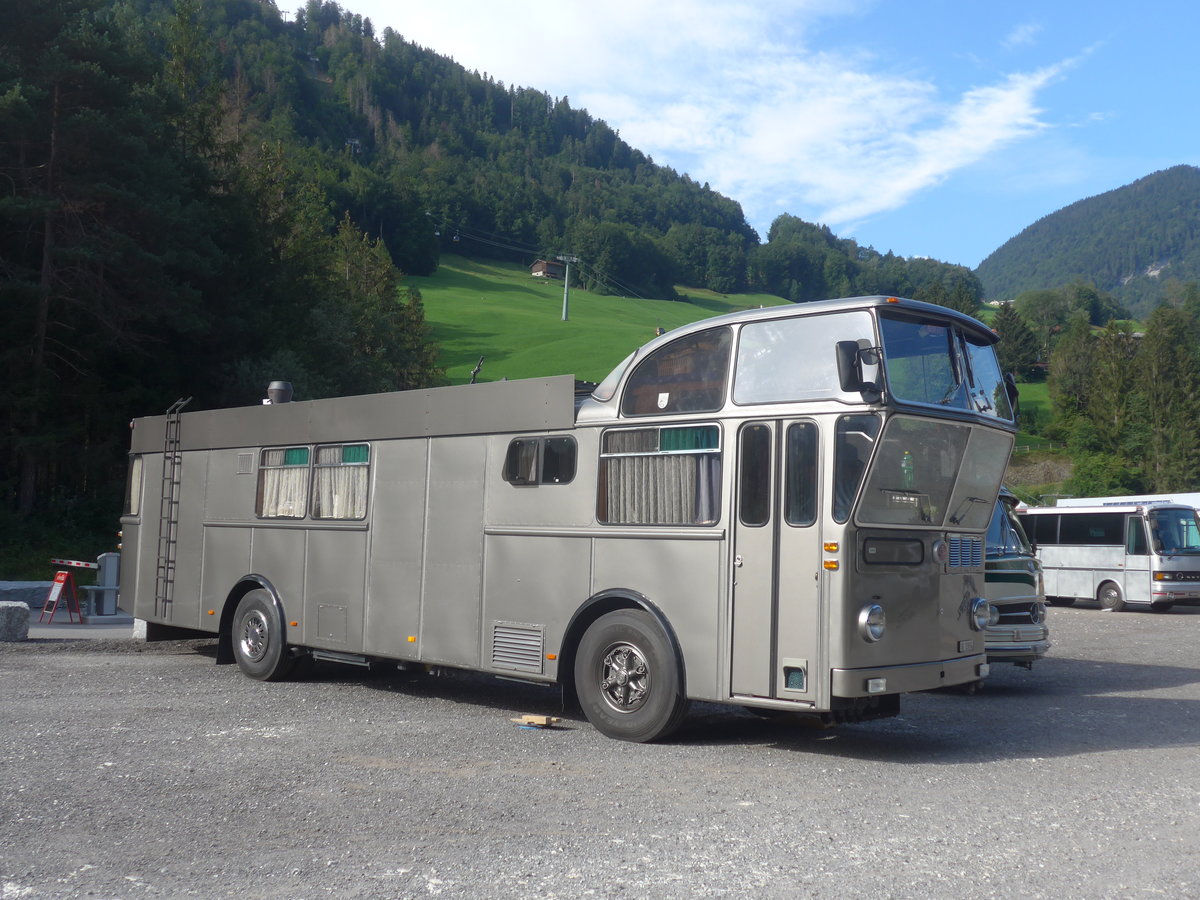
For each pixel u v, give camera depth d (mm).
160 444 14227
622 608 8758
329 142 180125
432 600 10227
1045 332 158875
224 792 6609
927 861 5270
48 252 28625
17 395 29531
